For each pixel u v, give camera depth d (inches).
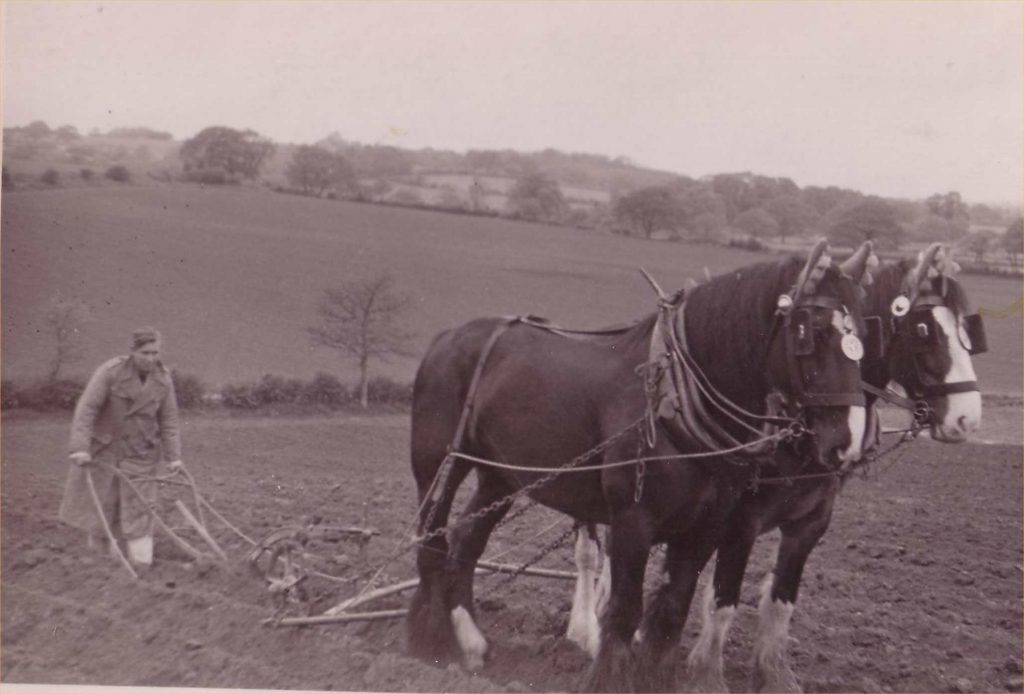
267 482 546.9
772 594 254.5
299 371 1037.8
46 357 858.8
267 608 281.1
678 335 237.6
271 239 1582.2
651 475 230.4
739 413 232.4
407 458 703.7
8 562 318.0
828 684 256.1
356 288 1088.2
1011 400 1090.1
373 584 294.5
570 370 253.8
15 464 574.2
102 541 330.3
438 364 289.7
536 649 273.6
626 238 2046.0
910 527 444.1
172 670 243.4
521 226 2090.3
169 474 335.6
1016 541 419.2
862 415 216.1
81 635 261.7
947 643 293.0
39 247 1132.5
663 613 236.5
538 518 441.1
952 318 249.4
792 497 248.4
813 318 217.5
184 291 1211.2
